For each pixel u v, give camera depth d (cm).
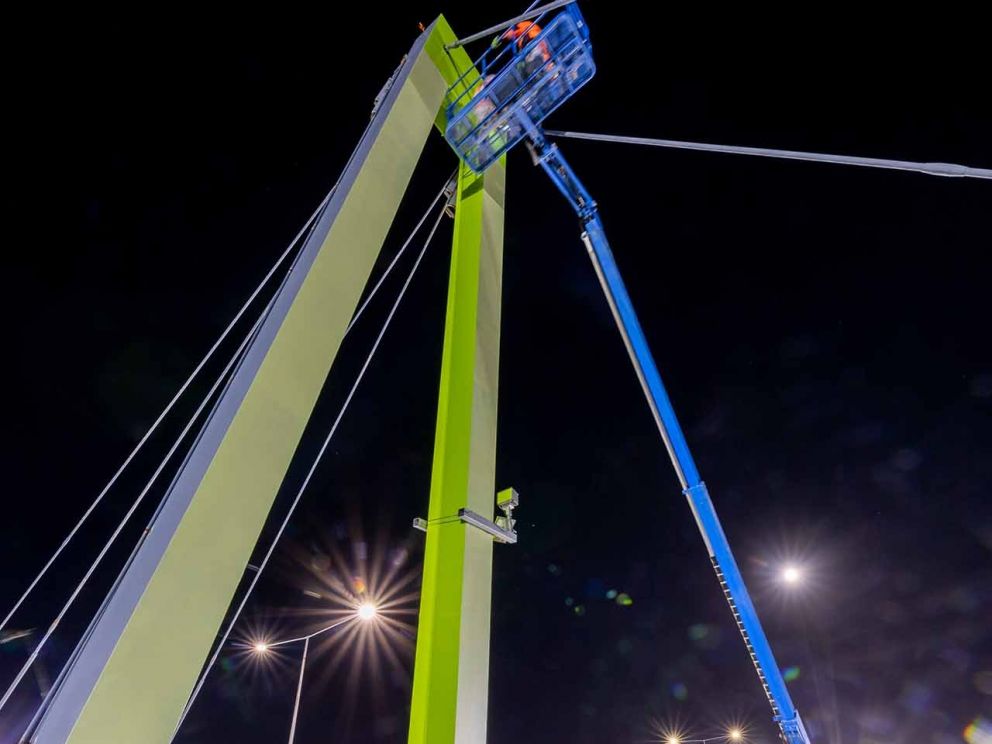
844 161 464
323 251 332
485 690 353
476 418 436
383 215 379
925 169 422
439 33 561
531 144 740
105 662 202
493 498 426
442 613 365
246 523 254
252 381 275
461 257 541
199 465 255
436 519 404
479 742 334
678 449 968
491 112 554
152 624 216
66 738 186
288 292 320
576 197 798
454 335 488
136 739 201
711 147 562
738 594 980
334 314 322
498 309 520
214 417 275
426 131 452
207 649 230
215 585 238
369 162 387
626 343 890
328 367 309
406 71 466
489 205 582
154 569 222
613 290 845
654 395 918
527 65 538
